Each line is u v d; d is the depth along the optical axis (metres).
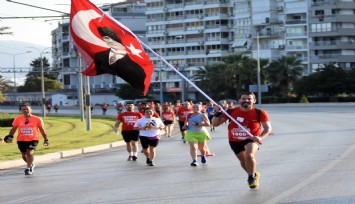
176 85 128.88
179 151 22.86
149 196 11.56
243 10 124.19
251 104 11.65
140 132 17.58
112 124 47.78
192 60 131.62
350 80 90.94
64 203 11.06
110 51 12.67
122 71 12.73
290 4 116.56
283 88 102.88
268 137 29.09
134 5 146.12
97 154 23.06
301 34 115.31
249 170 11.65
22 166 19.16
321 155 19.05
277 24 119.69
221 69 103.25
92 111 94.19
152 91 129.88
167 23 135.12
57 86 171.88
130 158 19.62
